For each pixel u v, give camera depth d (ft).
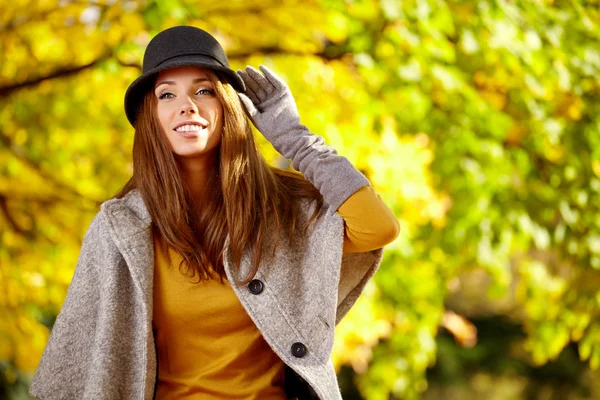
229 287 9.05
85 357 9.05
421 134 20.02
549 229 22.17
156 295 9.00
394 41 19.02
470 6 19.77
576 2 22.49
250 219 9.11
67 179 17.88
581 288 22.82
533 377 46.75
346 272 9.50
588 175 21.93
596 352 23.65
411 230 19.79
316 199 9.50
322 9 18.10
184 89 9.08
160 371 9.11
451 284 24.36
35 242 18.20
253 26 18.01
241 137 9.23
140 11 16.99
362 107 18.49
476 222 20.39
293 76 18.07
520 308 47.70
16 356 18.02
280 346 8.87
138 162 9.25
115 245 9.05
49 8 17.30
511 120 20.95
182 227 9.02
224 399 8.95
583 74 21.27
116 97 17.34
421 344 21.43
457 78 19.60
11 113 17.30
